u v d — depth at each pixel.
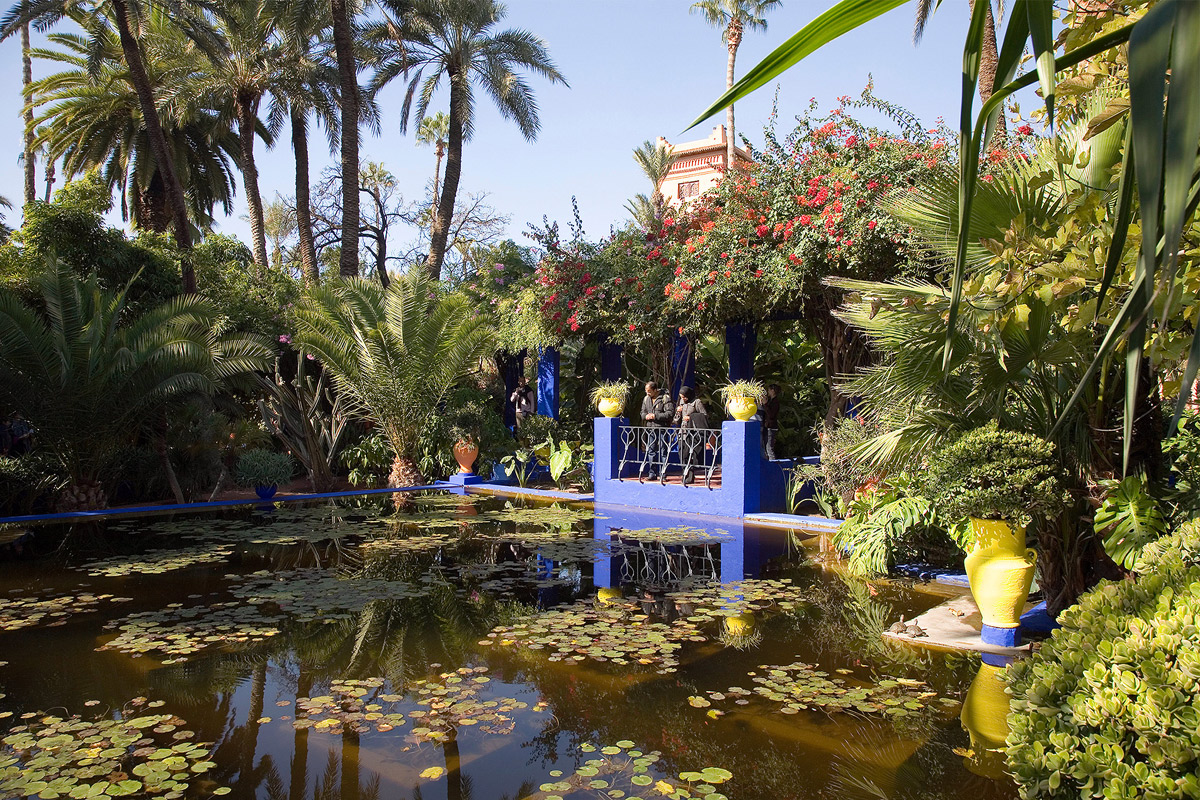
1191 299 2.62
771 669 4.17
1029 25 1.17
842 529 6.50
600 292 12.31
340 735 3.37
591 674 4.12
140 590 6.02
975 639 4.66
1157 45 0.95
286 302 15.67
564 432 13.72
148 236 14.59
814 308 9.99
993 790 2.83
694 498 9.95
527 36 19.97
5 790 2.87
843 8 1.18
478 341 12.94
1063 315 4.08
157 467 11.32
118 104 19.44
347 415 13.23
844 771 2.99
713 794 2.81
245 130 20.08
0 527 9.00
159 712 3.65
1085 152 4.12
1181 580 2.29
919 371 4.53
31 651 4.54
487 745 3.26
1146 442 4.27
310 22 18.25
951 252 4.49
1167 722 1.82
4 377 9.20
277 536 8.38
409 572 6.64
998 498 4.28
